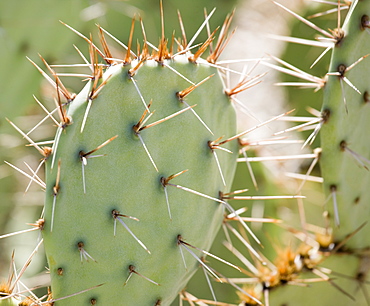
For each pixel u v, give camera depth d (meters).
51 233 1.96
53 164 1.96
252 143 2.05
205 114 2.00
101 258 1.97
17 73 2.31
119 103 1.97
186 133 1.99
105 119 1.96
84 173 1.96
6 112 2.32
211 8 2.48
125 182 1.97
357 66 2.07
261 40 3.62
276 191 2.34
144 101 1.97
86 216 1.96
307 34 2.59
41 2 2.29
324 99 2.07
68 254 1.96
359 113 2.09
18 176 2.45
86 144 1.96
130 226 1.97
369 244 2.15
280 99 3.29
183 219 1.99
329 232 2.16
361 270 2.15
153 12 2.46
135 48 2.50
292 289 2.14
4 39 2.29
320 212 2.42
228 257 2.29
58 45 2.32
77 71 2.50
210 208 2.01
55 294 1.97
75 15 2.32
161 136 1.98
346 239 2.14
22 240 2.42
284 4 2.99
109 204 1.96
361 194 2.12
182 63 1.99
